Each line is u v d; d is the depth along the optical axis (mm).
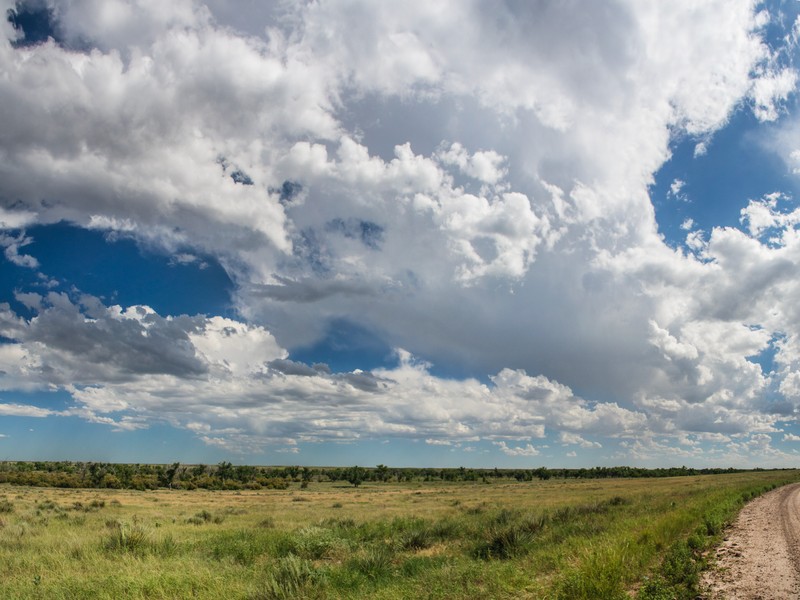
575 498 43562
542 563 11992
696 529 16672
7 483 97938
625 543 12531
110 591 9898
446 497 61406
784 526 19406
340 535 19297
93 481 100562
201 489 105875
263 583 10422
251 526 25641
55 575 11750
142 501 54875
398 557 15086
